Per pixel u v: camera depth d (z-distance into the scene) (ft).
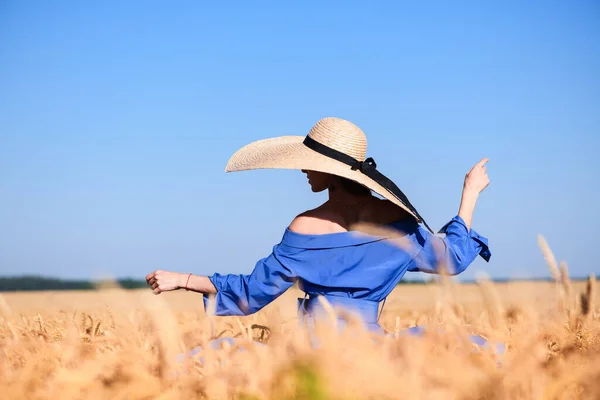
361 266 15.66
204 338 8.65
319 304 15.64
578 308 9.83
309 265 15.60
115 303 7.54
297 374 6.68
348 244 15.67
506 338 7.91
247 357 7.97
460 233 16.34
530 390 6.68
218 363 8.29
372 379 6.35
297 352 7.47
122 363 7.68
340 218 16.07
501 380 6.59
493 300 8.09
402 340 7.32
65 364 9.02
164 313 7.86
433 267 16.20
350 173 16.10
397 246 15.74
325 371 6.63
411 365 6.64
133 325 9.35
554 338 9.12
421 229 16.37
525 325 7.72
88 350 9.57
